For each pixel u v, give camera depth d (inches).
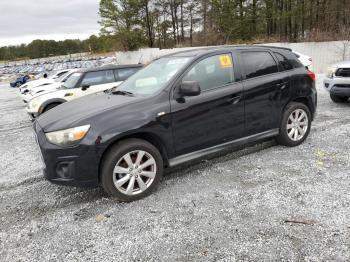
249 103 181.5
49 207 152.1
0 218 144.9
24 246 122.1
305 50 847.1
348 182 155.6
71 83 368.2
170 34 2000.5
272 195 147.2
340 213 128.8
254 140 189.5
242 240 116.2
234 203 142.5
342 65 312.2
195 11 1827.0
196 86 152.2
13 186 181.0
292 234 117.7
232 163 188.5
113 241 121.0
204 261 106.6
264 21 1505.9
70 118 146.2
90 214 142.3
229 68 177.6
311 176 164.6
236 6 1517.0
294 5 1348.4
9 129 350.0
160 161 155.7
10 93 885.8
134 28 1883.6
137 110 149.9
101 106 154.2
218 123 171.3
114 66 378.9
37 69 2235.5
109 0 1823.3
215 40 1557.6
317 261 103.3
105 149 141.9
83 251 116.4
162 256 110.7
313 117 218.1
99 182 148.3
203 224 127.9
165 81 163.2
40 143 144.6
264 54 194.7
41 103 343.6
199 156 168.7
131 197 149.6
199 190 157.3
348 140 217.9
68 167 140.3
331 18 1169.4
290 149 205.5
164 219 133.5
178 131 159.0
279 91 193.8
